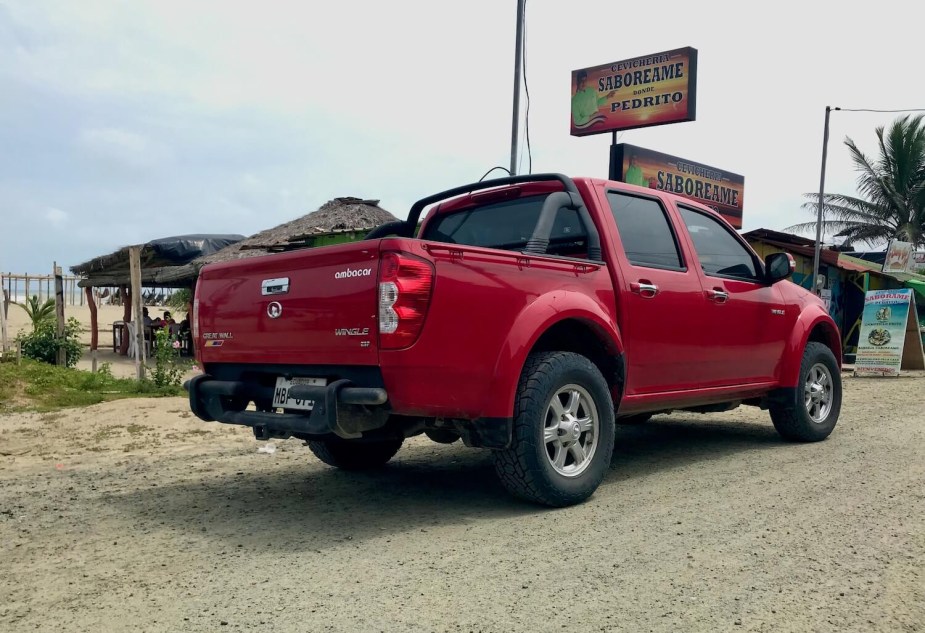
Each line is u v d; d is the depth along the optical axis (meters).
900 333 13.82
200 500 4.82
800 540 3.70
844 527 3.91
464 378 3.96
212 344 4.71
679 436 7.06
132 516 4.43
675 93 17.00
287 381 4.31
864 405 9.09
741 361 5.81
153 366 15.73
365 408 3.92
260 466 5.96
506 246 5.46
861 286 21.16
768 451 6.13
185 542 3.90
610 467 5.61
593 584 3.16
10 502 4.81
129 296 20.30
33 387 10.48
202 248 19.53
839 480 4.96
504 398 4.08
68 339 13.80
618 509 4.34
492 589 3.12
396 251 3.69
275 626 2.81
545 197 5.30
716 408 6.35
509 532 3.93
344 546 3.78
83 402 10.21
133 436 7.49
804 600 2.97
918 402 9.26
